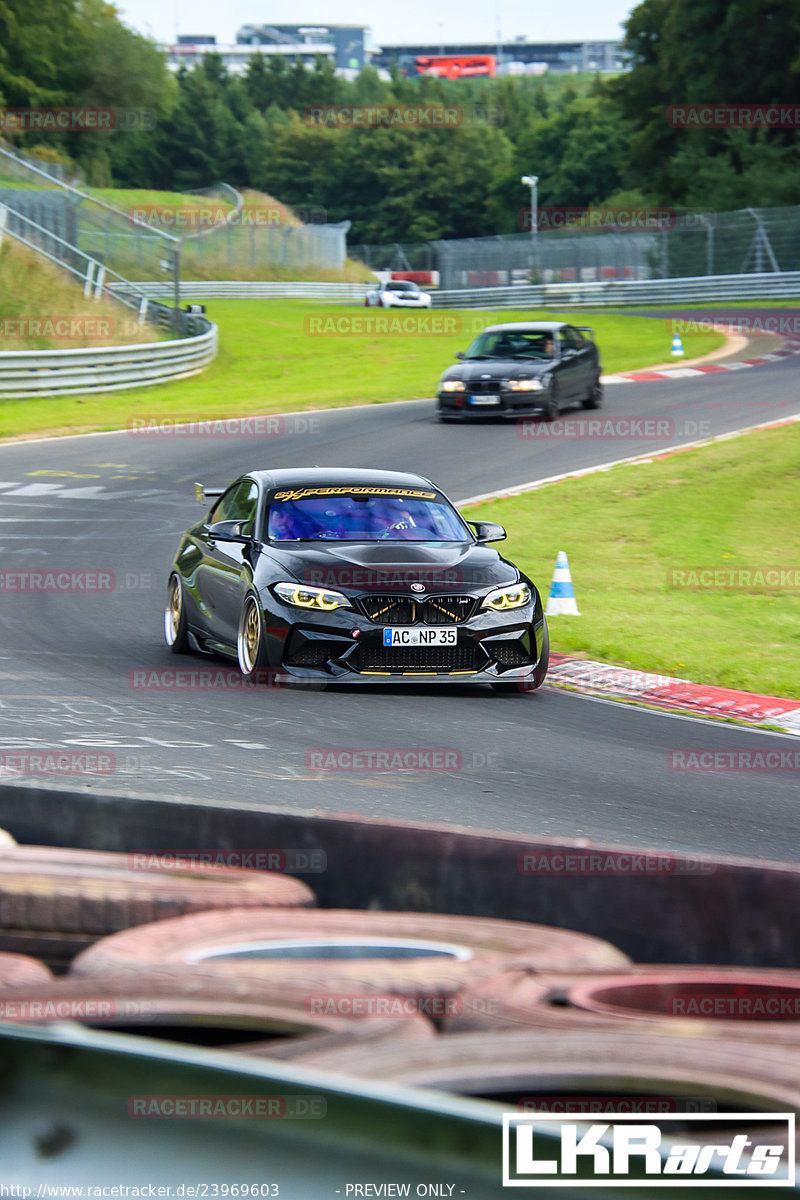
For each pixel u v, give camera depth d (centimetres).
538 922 585
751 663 2109
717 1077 298
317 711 1639
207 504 3809
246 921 492
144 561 2973
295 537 1914
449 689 1873
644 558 3167
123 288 8406
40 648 2036
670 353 7369
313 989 384
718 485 4022
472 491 3916
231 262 13912
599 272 11894
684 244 11425
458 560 1869
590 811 1209
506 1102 302
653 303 11288
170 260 8756
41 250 8169
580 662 2122
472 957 461
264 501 1980
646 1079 301
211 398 6375
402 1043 327
